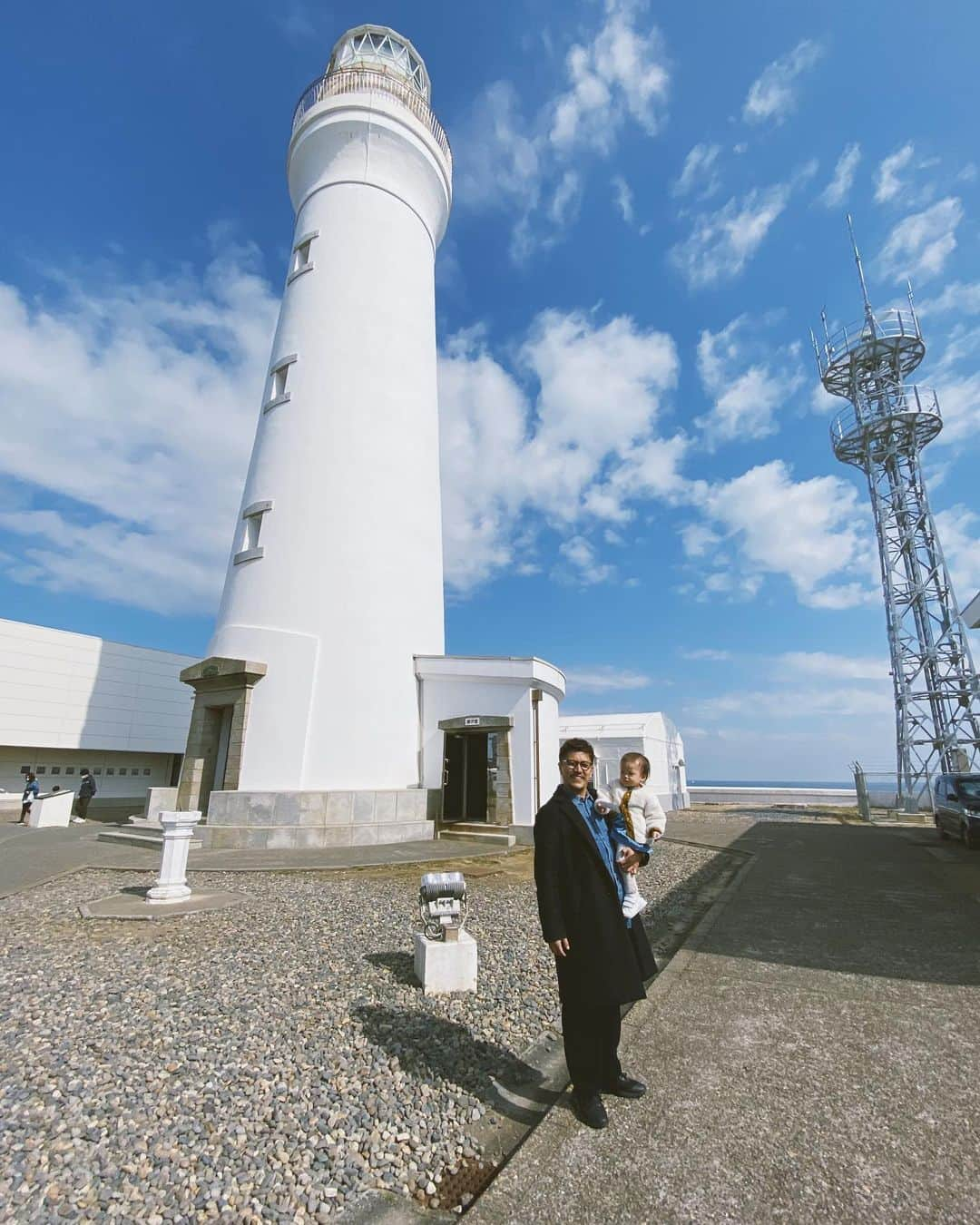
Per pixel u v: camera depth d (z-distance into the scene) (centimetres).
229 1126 288
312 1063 349
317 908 705
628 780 413
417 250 1728
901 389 2459
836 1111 302
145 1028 389
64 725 2192
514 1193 244
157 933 604
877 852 1279
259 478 1471
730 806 2838
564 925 311
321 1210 239
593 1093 296
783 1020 411
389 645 1377
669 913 740
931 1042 377
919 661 2358
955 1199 240
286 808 1165
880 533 2519
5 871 938
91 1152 268
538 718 1331
